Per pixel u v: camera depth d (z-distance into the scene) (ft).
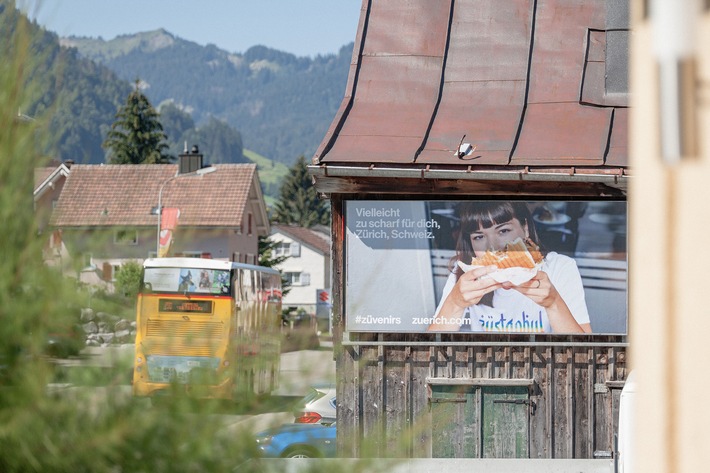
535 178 60.23
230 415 11.59
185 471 11.30
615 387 60.85
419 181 61.41
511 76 66.59
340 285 61.87
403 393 61.31
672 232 7.81
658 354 7.85
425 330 61.52
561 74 66.28
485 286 61.41
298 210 509.35
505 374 61.36
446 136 62.95
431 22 69.36
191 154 267.80
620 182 60.03
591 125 63.26
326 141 62.28
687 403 7.68
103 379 11.32
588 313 61.05
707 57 7.86
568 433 61.00
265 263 281.33
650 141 8.02
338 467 12.27
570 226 61.11
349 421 61.26
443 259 61.57
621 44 65.62
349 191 61.77
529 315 61.26
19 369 11.19
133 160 339.57
